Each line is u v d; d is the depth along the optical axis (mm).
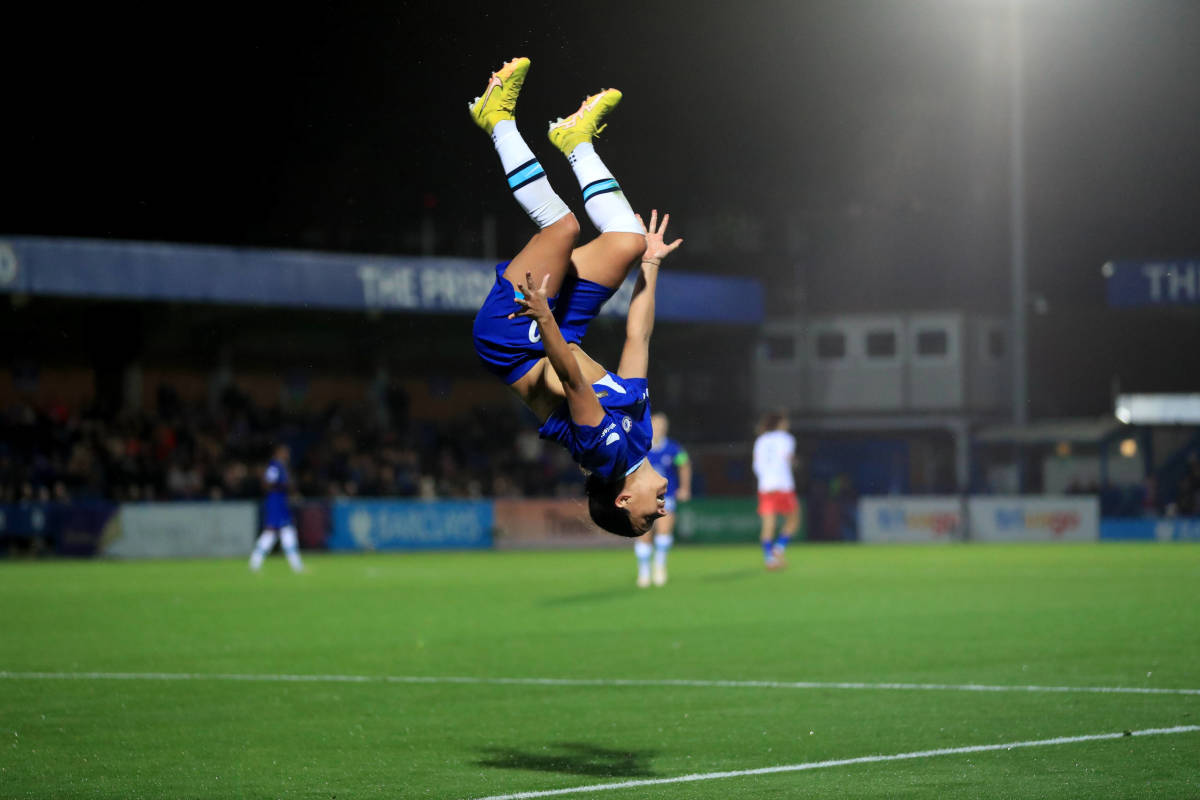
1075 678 10906
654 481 6535
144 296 39000
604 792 6785
